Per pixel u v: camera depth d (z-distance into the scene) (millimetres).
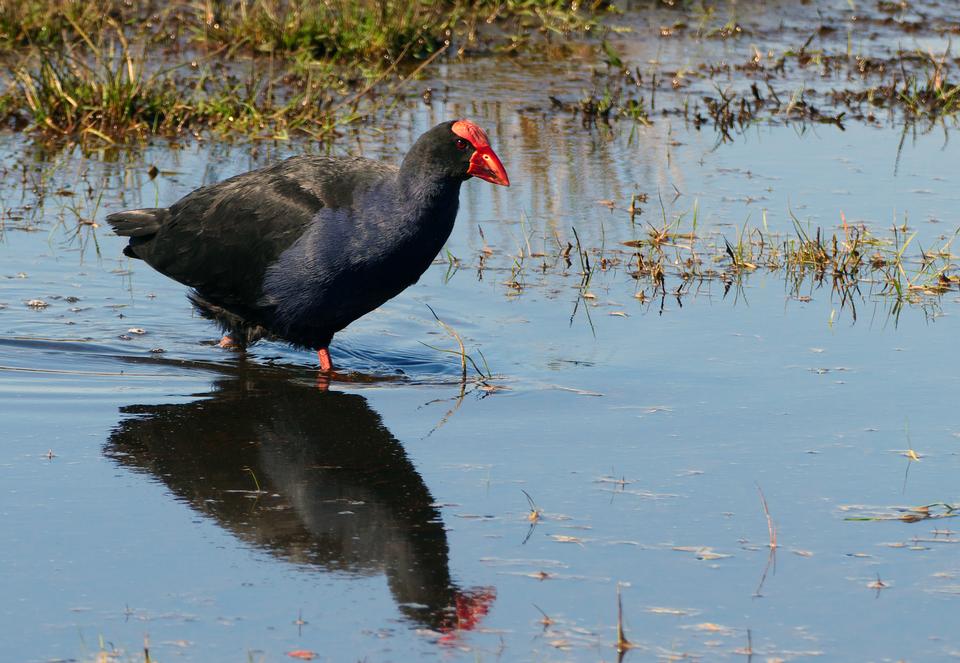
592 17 23641
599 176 16547
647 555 7980
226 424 10008
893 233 14469
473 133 10805
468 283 13383
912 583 7672
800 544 8117
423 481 8992
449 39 22047
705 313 12523
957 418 10062
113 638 6961
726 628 7172
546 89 20250
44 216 14773
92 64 19812
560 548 8055
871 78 20906
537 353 11594
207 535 8141
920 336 11875
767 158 17297
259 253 11320
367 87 19109
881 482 8992
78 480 8891
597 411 10258
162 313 12742
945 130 18641
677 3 24828
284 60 20922
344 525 8312
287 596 7441
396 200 10953
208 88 19438
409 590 7531
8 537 8039
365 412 10305
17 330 11992
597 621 7242
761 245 14086
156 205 14883
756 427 9906
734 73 21266
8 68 19578
